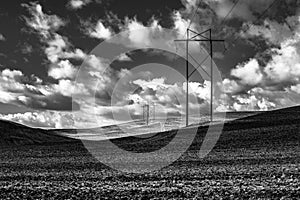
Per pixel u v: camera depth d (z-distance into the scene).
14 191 21.92
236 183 22.56
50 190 22.05
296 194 18.78
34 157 48.69
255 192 19.59
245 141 56.03
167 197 19.09
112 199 19.06
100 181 25.31
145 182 24.34
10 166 36.84
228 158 38.19
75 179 26.50
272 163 32.09
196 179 24.88
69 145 69.38
